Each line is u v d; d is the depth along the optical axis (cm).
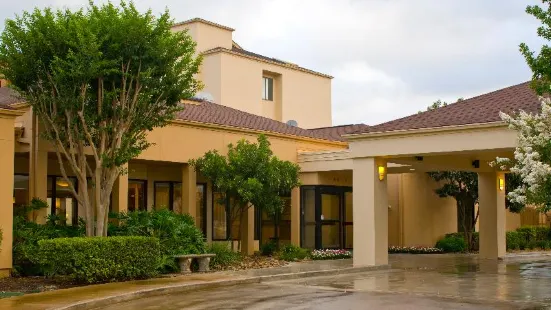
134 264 1497
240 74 3409
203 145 2102
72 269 1398
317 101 3853
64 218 1802
